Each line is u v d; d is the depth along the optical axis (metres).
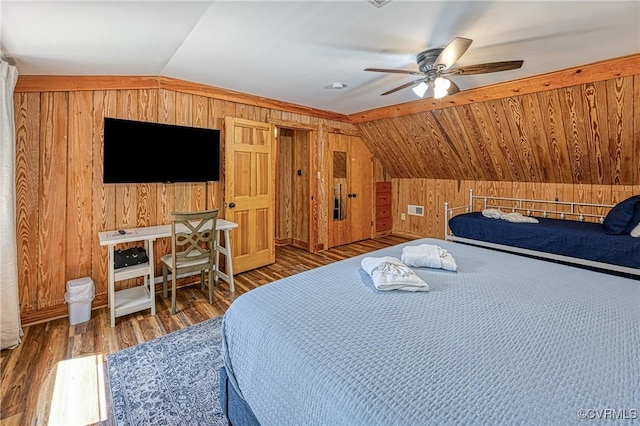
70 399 1.86
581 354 1.05
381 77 3.34
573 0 1.84
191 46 2.50
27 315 2.72
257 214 4.30
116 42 2.21
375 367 0.99
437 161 5.29
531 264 2.04
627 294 1.53
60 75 2.75
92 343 2.44
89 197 2.99
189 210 3.67
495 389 0.89
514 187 4.81
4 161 2.25
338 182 5.58
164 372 2.09
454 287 1.65
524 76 3.36
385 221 6.45
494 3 1.88
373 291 1.60
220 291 3.53
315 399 0.97
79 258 2.96
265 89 3.82
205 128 3.66
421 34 2.29
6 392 1.90
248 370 1.31
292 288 1.64
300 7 1.92
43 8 1.62
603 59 2.85
